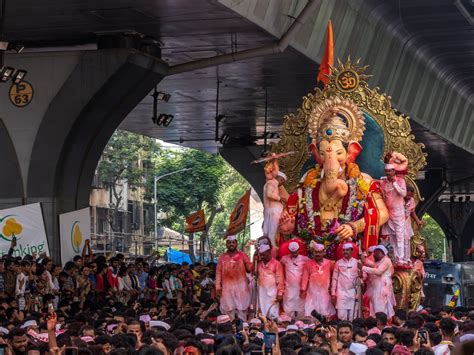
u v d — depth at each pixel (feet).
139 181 223.30
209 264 118.73
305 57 109.40
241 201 98.94
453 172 226.58
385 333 56.59
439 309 81.00
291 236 86.28
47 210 96.99
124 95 97.60
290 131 90.48
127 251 215.72
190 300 101.71
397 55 139.95
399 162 85.35
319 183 85.46
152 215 246.88
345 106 87.04
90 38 99.09
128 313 74.43
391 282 82.17
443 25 134.21
